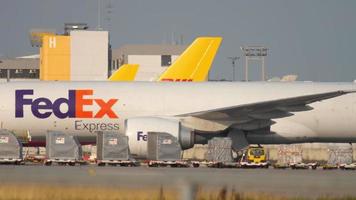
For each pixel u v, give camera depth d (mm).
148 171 144250
